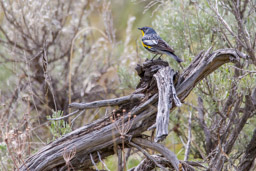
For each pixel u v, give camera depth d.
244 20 10.38
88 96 14.13
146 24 17.70
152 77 7.61
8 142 7.90
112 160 10.91
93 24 16.80
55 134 8.71
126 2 18.52
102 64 15.43
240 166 9.96
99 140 7.76
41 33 14.52
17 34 14.30
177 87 7.66
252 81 9.45
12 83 13.70
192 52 11.22
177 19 11.61
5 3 13.78
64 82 14.58
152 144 7.65
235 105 9.54
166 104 6.64
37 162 7.90
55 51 14.69
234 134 9.74
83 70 15.36
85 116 13.20
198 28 10.89
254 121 10.81
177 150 12.46
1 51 14.77
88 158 8.00
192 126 11.06
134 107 7.64
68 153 7.82
